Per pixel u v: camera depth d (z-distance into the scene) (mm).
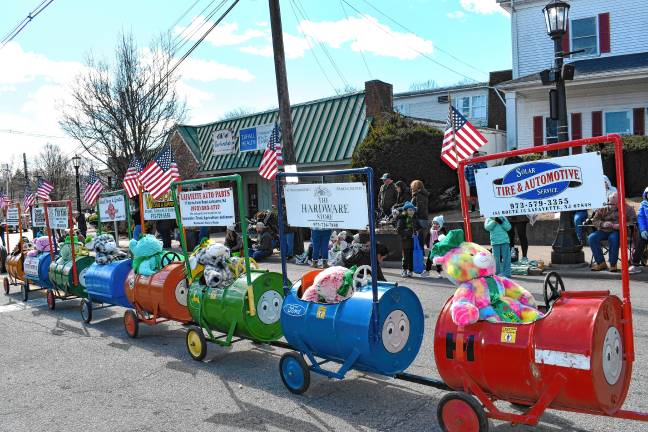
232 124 27281
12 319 9773
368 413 4977
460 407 4125
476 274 4270
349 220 5059
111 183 29797
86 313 9219
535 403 3936
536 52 22578
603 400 3602
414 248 11516
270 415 5047
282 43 15305
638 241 10438
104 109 26078
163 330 8555
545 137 21891
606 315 3705
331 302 5258
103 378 6332
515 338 3861
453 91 32188
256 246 15766
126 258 9117
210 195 6523
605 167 16562
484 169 4406
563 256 11492
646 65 18391
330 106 23094
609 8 21141
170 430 4836
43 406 5555
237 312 6250
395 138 17578
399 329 5148
